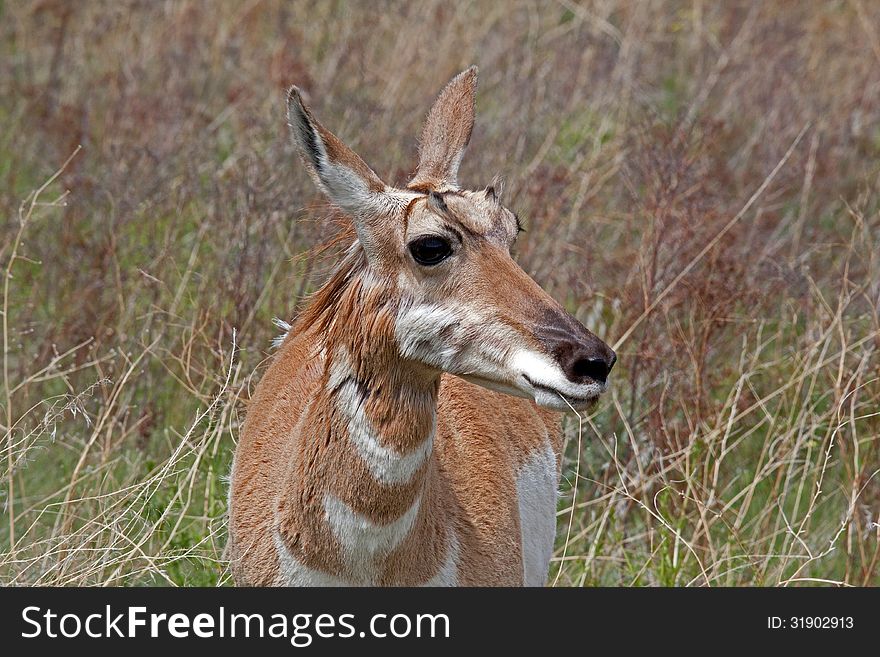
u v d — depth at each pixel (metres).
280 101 25.75
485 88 28.69
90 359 20.41
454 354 12.76
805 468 19.55
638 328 21.05
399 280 12.90
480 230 12.89
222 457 18.53
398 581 13.26
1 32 31.12
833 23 32.62
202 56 29.36
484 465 14.82
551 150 25.89
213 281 21.53
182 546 17.61
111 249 21.44
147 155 23.84
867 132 28.81
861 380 20.70
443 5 31.08
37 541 16.73
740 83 29.17
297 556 13.38
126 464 19.61
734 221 21.08
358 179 12.98
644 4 31.64
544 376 12.42
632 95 28.53
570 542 19.06
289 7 31.75
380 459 12.91
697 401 19.38
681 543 19.00
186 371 18.80
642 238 21.97
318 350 13.62
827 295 23.06
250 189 21.53
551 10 31.91
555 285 22.16
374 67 28.81
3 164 26.92
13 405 19.95
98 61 29.73
